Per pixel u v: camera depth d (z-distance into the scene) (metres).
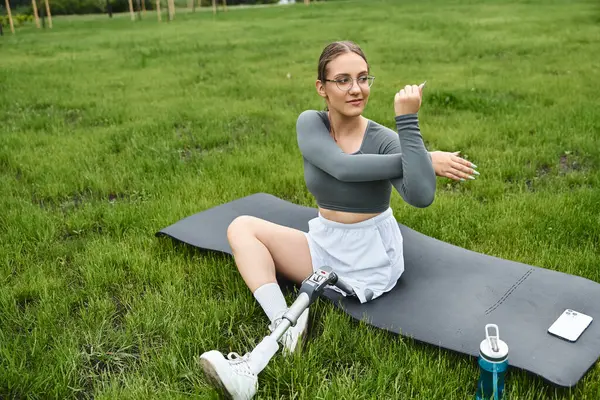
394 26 15.23
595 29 12.47
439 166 2.41
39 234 3.51
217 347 2.50
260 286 2.52
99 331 2.58
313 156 2.48
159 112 6.75
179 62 10.66
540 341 2.31
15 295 2.90
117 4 36.94
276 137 5.56
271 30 16.02
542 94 6.92
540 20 14.58
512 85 7.47
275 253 2.69
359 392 2.17
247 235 2.64
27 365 2.41
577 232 3.44
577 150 4.95
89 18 28.48
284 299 2.53
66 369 2.34
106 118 6.51
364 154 2.43
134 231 3.60
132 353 2.52
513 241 3.41
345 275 2.64
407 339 2.40
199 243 3.22
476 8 19.19
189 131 5.93
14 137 5.62
